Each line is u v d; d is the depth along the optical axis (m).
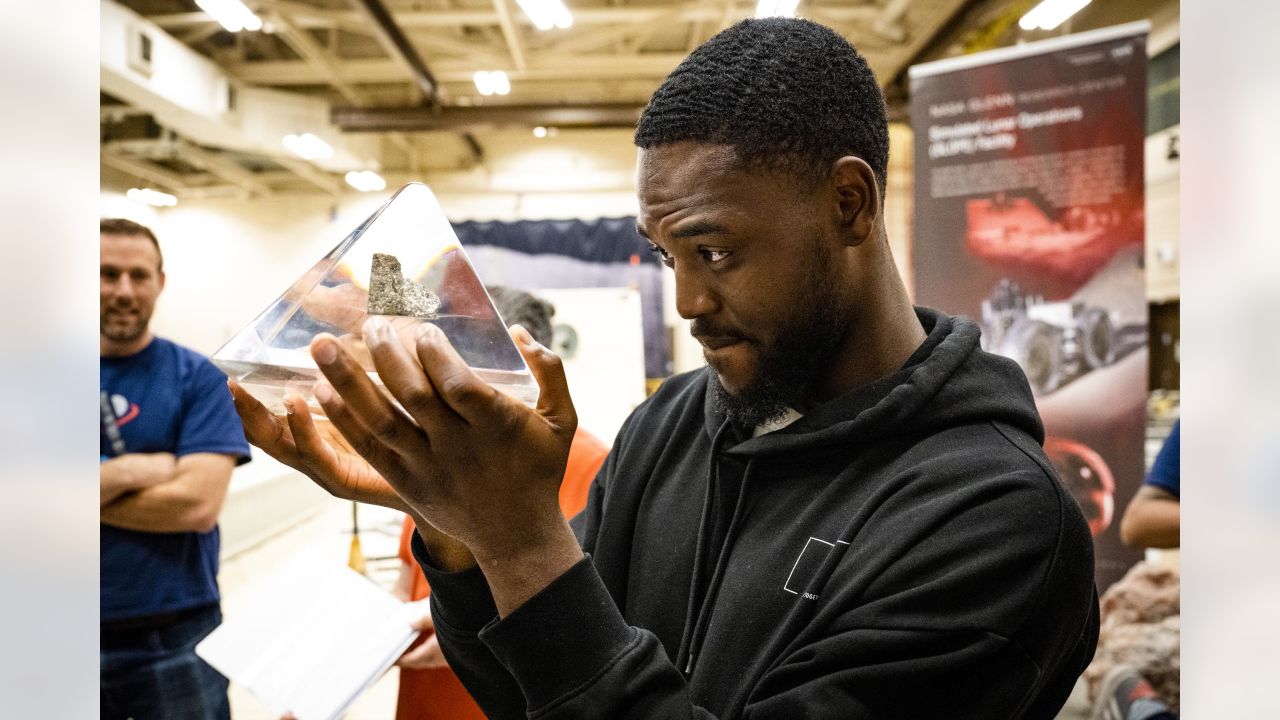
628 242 8.39
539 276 8.38
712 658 0.60
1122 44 2.09
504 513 0.45
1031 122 2.17
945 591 0.50
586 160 8.62
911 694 0.49
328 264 0.53
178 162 8.22
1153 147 4.67
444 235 0.53
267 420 0.53
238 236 8.96
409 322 0.50
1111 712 2.02
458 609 0.57
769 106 0.52
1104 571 2.11
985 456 0.56
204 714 1.73
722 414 0.68
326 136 6.97
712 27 6.02
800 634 0.54
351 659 1.07
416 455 0.42
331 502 7.04
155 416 1.74
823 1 5.46
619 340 4.47
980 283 2.23
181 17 5.49
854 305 0.61
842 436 0.60
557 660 0.46
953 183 2.25
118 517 1.64
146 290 1.76
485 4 5.57
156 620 1.68
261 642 1.12
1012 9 5.30
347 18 5.31
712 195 0.52
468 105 6.90
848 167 0.55
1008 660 0.50
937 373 0.61
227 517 5.30
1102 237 2.12
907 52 6.00
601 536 0.75
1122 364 2.11
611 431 4.40
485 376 0.49
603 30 6.09
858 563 0.54
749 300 0.54
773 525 0.62
